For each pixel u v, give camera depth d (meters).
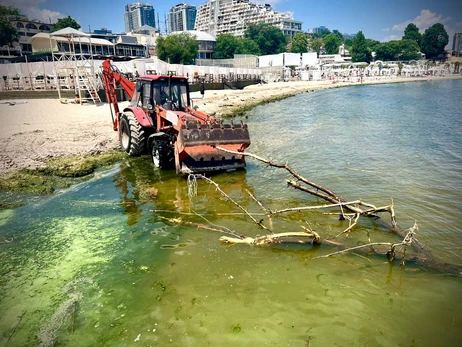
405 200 6.21
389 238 4.84
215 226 5.25
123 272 4.03
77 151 9.50
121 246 4.66
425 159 9.10
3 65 27.64
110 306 3.43
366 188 6.90
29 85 26.59
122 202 6.25
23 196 6.51
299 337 2.98
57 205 6.12
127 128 9.12
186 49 64.06
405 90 42.94
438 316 3.25
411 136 12.39
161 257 4.35
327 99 30.84
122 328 3.12
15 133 11.48
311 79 69.88
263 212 5.85
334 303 3.43
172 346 2.89
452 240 4.72
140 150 9.09
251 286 3.72
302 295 3.56
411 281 3.81
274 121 16.77
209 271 4.02
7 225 5.33
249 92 36.84
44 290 3.72
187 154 7.26
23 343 2.97
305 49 109.38
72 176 7.72
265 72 61.78
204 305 3.41
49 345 2.94
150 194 6.65
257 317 3.23
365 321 3.18
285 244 4.65
